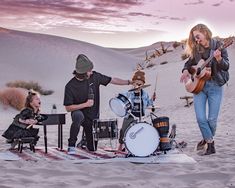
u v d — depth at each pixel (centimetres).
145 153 873
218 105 973
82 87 958
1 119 2509
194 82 953
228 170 780
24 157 890
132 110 929
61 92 3894
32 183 690
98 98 977
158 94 3259
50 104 3359
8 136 949
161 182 708
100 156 904
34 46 7619
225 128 1659
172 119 2177
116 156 891
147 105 935
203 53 964
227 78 963
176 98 3042
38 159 870
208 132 963
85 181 704
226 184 700
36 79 5825
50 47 7781
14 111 2875
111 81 988
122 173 767
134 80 944
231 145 1109
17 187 661
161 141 907
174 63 4516
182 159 861
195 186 688
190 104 2517
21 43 7650
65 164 820
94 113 966
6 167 785
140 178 738
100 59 8169
